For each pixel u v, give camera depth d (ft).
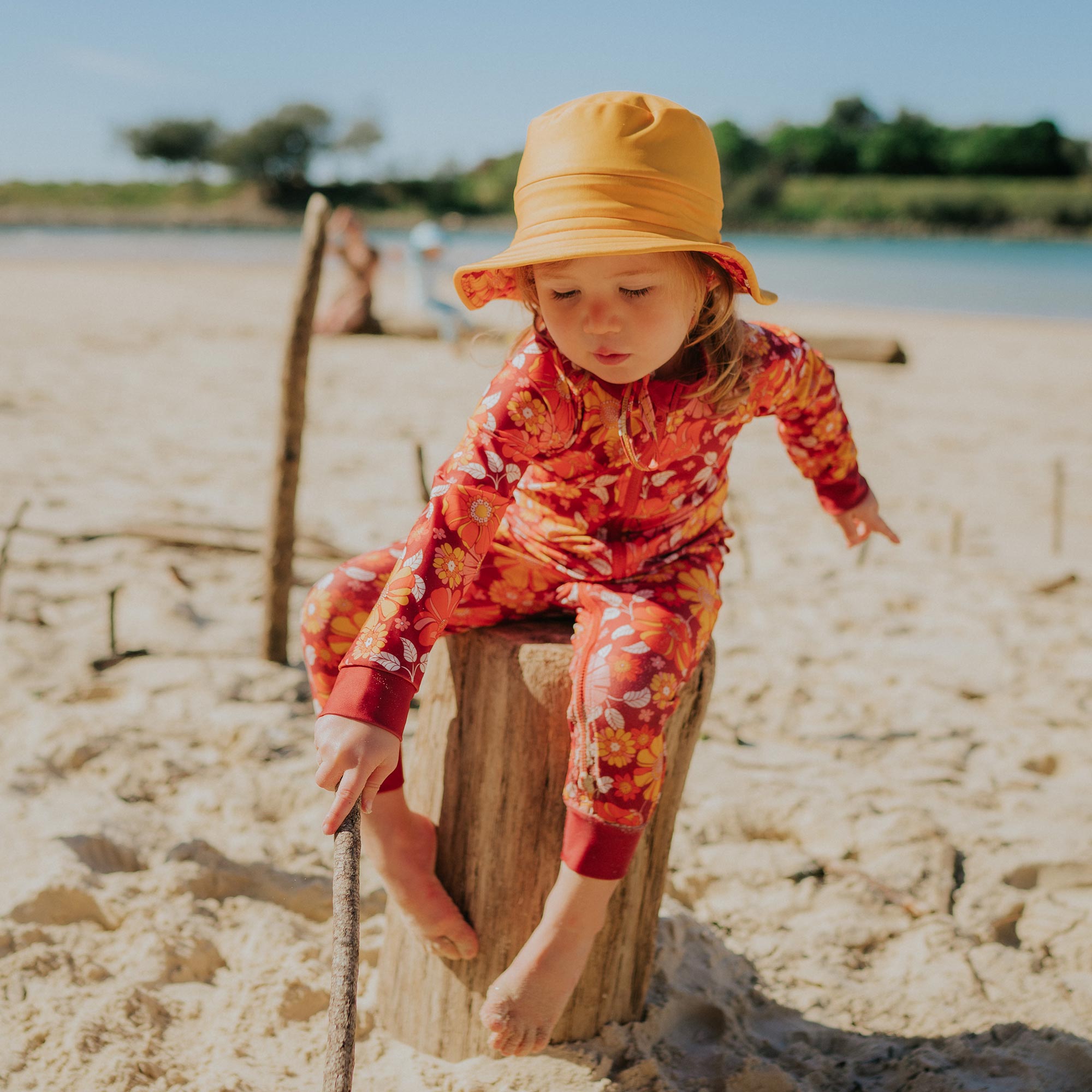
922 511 18.90
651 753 4.97
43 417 23.26
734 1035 6.42
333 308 38.52
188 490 17.98
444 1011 5.94
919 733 10.37
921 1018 6.65
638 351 4.78
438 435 23.29
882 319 54.75
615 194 4.66
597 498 5.30
